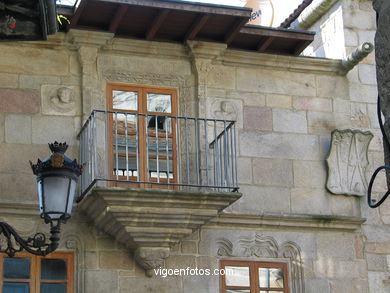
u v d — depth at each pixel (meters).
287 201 14.83
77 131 14.19
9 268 13.45
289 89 15.41
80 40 14.40
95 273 13.66
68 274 13.65
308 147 15.21
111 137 14.34
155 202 13.26
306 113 15.38
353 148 15.32
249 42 15.19
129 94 14.64
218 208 13.57
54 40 14.39
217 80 15.07
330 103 15.55
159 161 14.50
